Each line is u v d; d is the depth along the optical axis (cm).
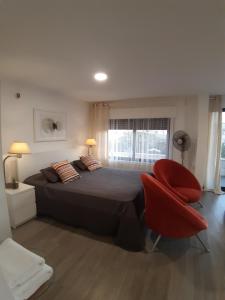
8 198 249
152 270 182
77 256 201
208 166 415
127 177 328
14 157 297
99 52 189
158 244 224
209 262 194
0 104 269
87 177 328
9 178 294
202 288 162
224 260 198
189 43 169
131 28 145
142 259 197
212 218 290
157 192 191
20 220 260
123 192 243
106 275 175
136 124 464
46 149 368
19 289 118
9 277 118
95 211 236
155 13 126
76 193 250
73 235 240
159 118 443
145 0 113
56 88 343
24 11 124
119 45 174
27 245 219
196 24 139
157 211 200
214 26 142
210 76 267
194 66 227
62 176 297
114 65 225
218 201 358
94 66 229
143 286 163
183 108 421
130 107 464
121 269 183
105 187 266
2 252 129
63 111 405
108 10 123
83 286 163
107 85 322
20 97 311
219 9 121
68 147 425
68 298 151
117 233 222
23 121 318
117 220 225
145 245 221
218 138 397
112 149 491
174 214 189
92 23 139
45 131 361
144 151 462
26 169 308
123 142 480
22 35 157
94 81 297
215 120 402
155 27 144
